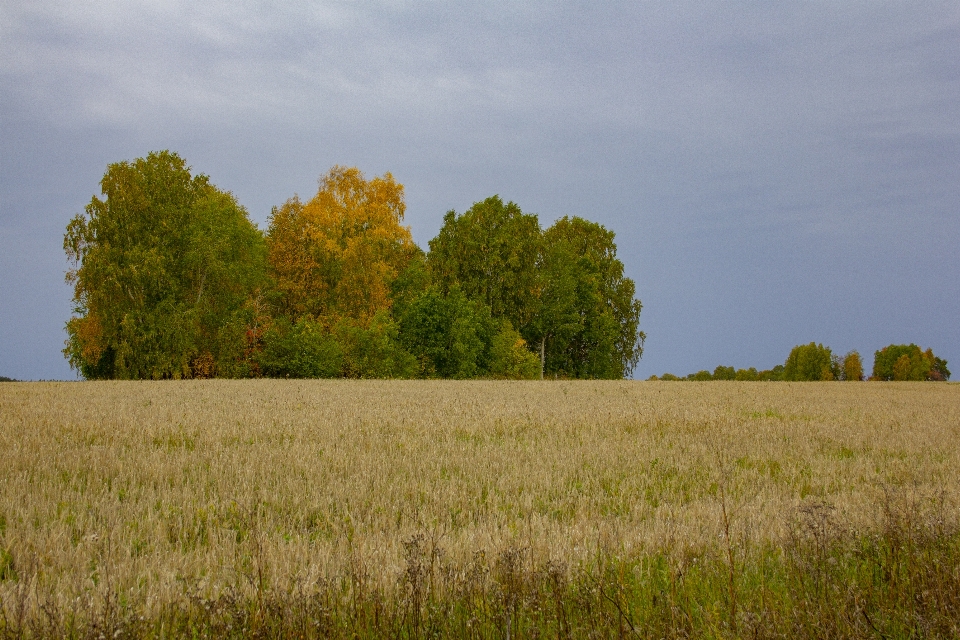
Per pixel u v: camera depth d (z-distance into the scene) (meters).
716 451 12.84
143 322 39.88
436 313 50.28
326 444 12.85
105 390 27.45
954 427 18.02
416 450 12.28
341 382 36.59
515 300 56.53
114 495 8.21
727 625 4.52
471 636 4.39
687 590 5.19
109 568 5.54
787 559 5.89
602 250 65.75
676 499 9.05
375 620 4.41
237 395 25.08
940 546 6.12
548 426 16.48
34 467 9.89
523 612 4.59
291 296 49.88
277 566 5.68
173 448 12.17
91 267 38.53
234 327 43.19
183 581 5.10
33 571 5.50
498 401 24.05
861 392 36.25
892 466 11.50
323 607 4.58
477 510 8.09
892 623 4.64
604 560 5.88
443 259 56.66
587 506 8.44
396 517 7.68
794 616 4.54
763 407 23.92
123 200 40.03
